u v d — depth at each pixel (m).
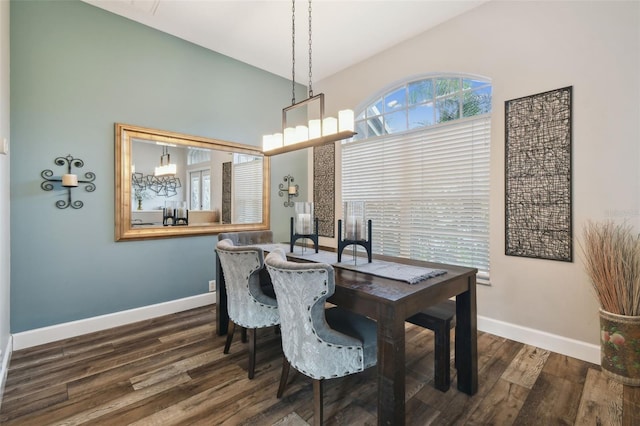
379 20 2.93
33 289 2.45
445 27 2.96
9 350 2.23
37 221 2.46
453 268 1.93
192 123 3.34
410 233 3.37
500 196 2.63
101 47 2.75
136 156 2.95
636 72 2.00
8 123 2.24
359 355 1.53
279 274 1.53
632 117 2.01
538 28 2.40
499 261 2.65
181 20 2.93
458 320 1.87
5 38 2.15
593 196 2.16
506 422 1.60
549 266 2.38
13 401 1.77
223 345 2.48
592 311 2.19
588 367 2.12
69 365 2.16
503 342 2.52
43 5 2.47
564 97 2.27
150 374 2.05
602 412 1.66
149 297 3.07
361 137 3.92
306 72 4.10
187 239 3.34
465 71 2.83
